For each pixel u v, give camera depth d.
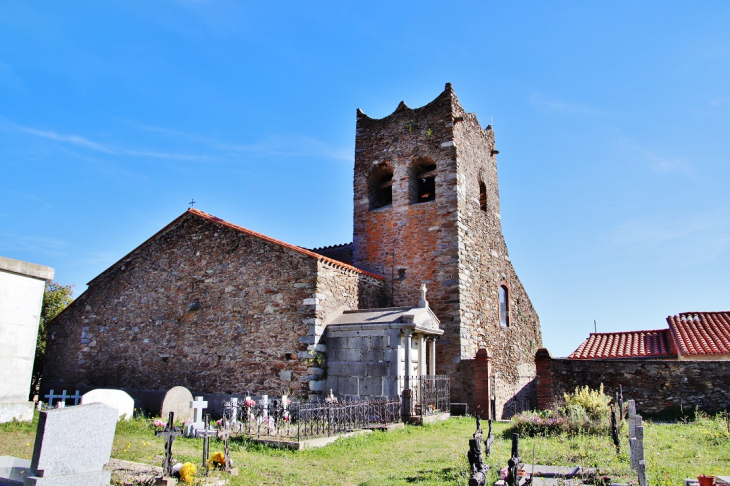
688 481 8.09
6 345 12.51
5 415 12.22
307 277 18.70
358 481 9.52
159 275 22.36
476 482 7.39
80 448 7.43
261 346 18.94
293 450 11.93
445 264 22.33
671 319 23.55
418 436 14.43
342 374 17.94
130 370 21.75
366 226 24.91
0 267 12.41
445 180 23.36
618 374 18.34
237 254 20.52
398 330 17.36
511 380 25.80
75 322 24.00
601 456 10.84
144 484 8.17
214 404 19.03
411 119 25.05
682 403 17.36
